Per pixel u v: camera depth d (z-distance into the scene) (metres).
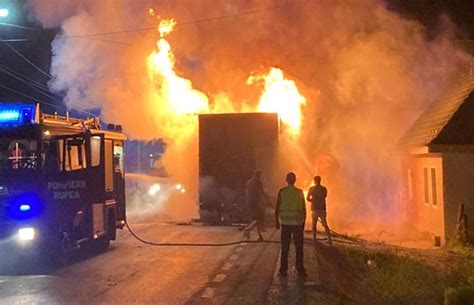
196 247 16.61
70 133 14.70
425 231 22.83
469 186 20.19
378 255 14.30
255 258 14.53
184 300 9.97
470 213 20.14
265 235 19.58
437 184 21.05
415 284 11.05
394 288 10.81
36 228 13.42
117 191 17.53
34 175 13.51
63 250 13.96
